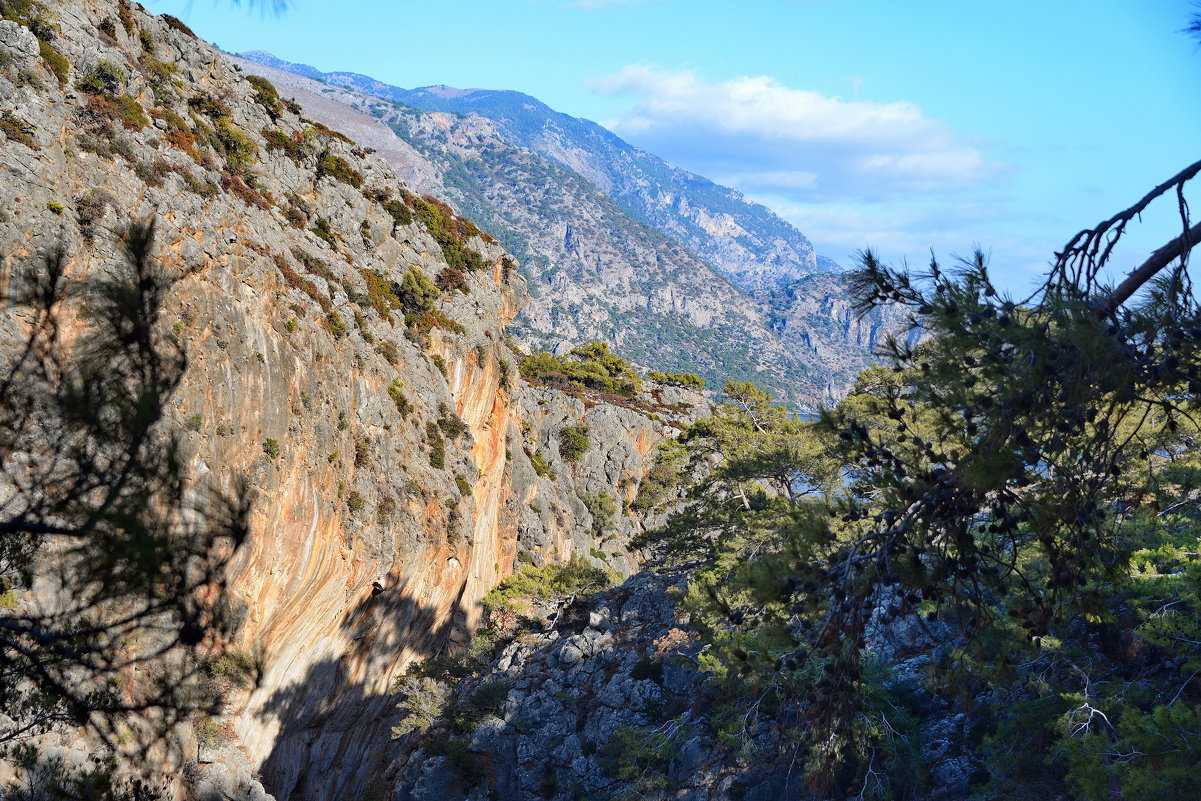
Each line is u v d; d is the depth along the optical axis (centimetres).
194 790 3388
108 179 3247
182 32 4588
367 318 5062
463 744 4988
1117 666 2712
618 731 4334
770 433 5519
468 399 6412
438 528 5456
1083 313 647
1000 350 682
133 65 3944
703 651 4084
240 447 3591
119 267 806
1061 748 2425
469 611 6431
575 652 5356
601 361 14300
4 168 2791
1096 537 750
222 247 3722
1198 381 651
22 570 714
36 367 737
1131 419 765
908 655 3594
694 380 14975
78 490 722
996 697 3108
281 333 4041
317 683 4597
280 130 5122
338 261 4947
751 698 3600
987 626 784
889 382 772
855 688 788
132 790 746
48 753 719
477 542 6594
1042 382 666
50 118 3094
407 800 4944
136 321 786
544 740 4944
